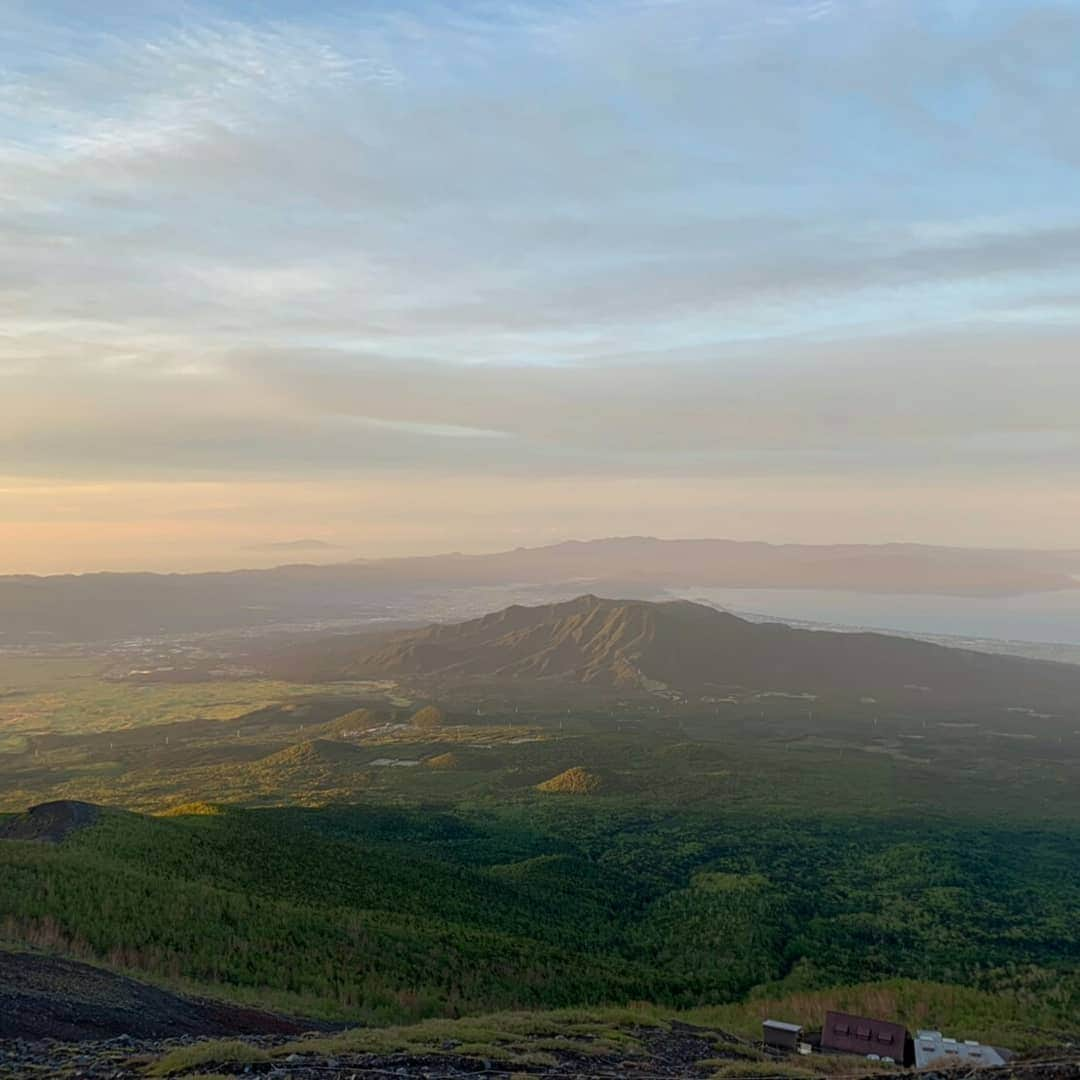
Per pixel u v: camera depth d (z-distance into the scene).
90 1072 22.66
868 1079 29.28
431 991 48.72
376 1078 23.91
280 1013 37.19
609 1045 34.22
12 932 39.53
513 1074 25.83
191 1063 23.55
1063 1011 60.50
